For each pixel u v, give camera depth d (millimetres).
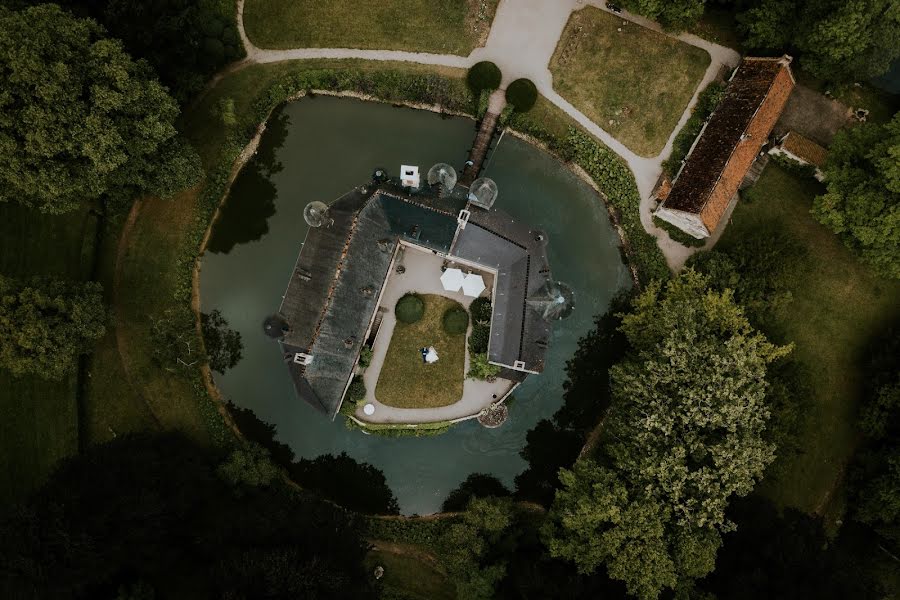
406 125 58000
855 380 58250
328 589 45250
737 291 53438
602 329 58688
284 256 56594
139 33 47406
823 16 52312
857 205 51156
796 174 58312
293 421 56312
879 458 54031
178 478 48156
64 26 41562
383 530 56094
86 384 53500
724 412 47000
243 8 56812
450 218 52125
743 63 56125
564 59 58344
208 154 55562
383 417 56719
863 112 58438
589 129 58375
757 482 54750
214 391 55938
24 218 52250
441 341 56969
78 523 42906
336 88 56906
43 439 52094
